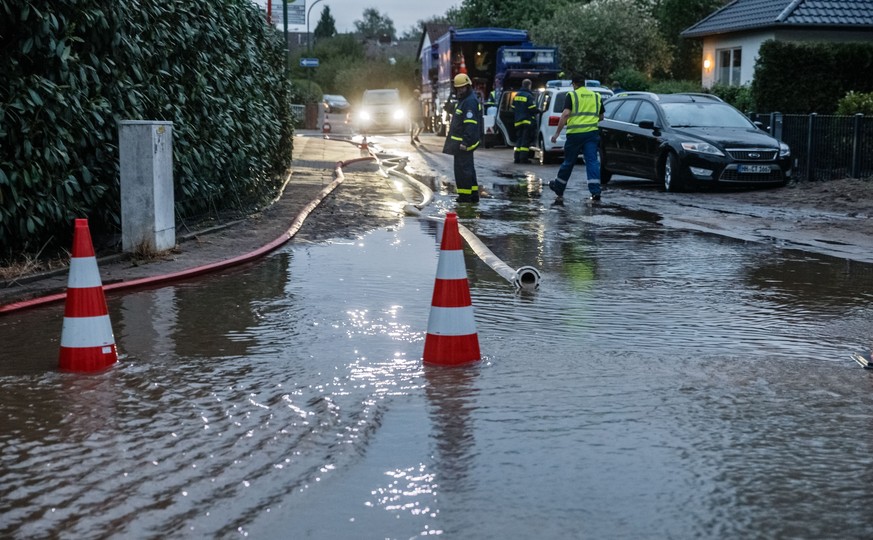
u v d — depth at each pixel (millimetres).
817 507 3680
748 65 33125
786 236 11812
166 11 10039
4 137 8070
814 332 6621
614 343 6238
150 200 9242
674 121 18625
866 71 25328
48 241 8672
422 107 48531
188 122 10820
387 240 10938
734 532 3447
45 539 3334
